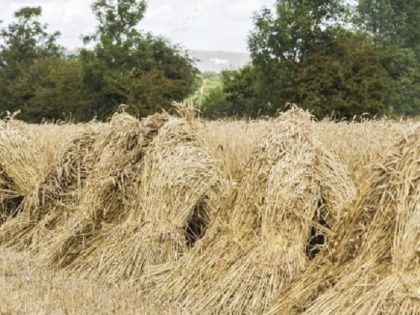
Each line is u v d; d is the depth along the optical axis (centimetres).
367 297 654
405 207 665
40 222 1182
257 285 789
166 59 5875
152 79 5384
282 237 813
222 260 837
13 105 6969
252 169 866
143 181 1012
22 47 7575
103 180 1073
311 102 4847
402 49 6047
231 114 5578
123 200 1050
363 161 1084
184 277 851
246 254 823
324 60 4950
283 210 818
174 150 998
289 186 825
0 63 7562
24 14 7544
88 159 1208
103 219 1052
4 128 1364
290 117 890
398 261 655
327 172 859
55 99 6184
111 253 969
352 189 871
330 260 734
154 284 887
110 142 1116
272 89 5225
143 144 1083
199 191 962
